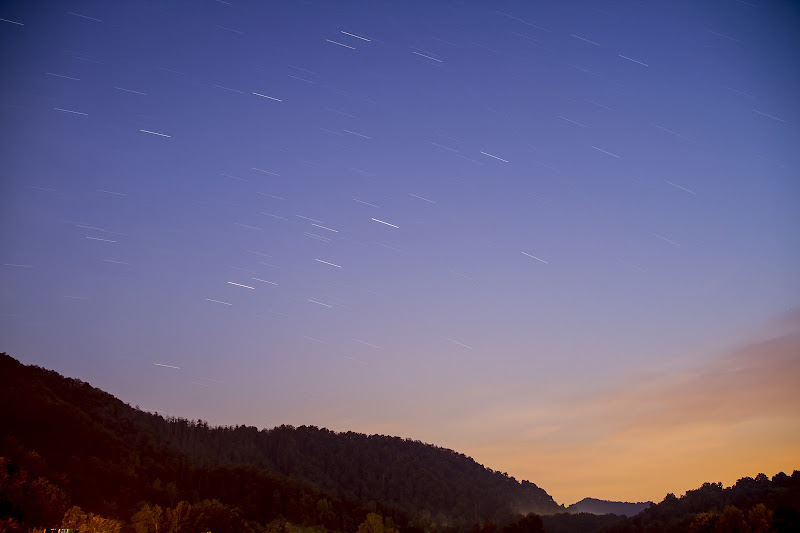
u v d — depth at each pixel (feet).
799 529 426.10
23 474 328.29
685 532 633.20
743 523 430.61
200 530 450.30
